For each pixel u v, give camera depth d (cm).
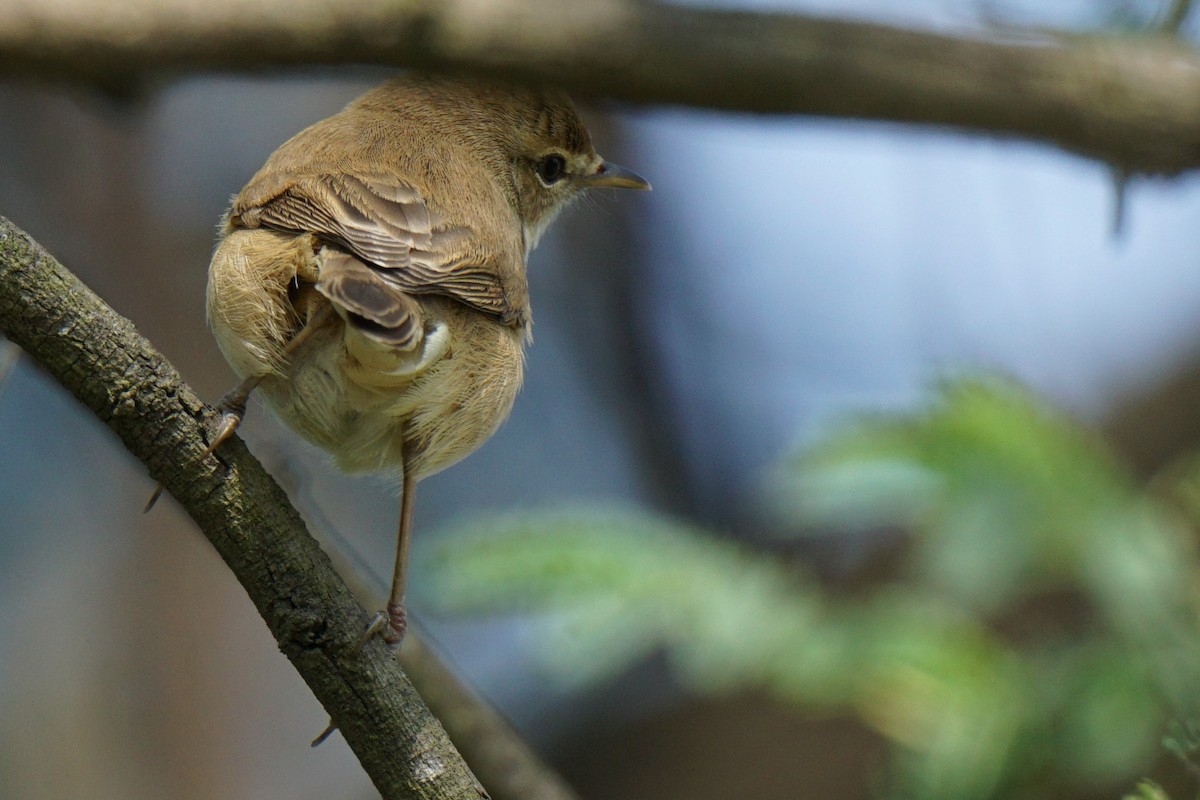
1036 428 862
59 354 645
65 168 1770
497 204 979
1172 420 1688
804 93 823
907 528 1565
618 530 955
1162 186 877
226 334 812
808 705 899
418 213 881
